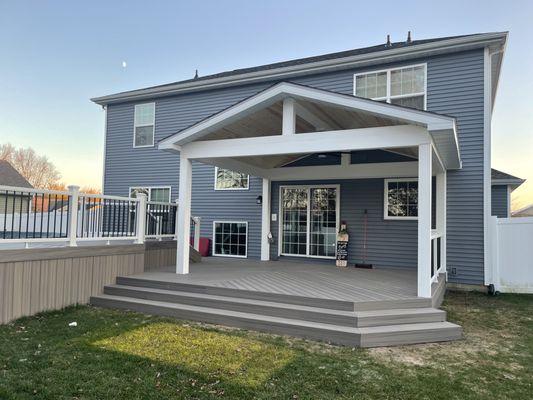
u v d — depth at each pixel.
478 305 7.16
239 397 3.23
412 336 4.78
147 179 12.97
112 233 7.33
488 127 8.53
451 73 8.89
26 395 3.19
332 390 3.41
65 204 6.68
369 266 9.39
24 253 5.60
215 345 4.53
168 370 3.77
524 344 4.85
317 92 6.09
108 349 4.33
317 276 7.52
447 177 8.89
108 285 6.91
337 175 9.71
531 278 8.27
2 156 36.94
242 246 11.52
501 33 8.27
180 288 6.46
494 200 13.45
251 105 6.57
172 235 8.94
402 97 9.35
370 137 5.85
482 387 3.55
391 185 9.52
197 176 12.30
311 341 4.78
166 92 12.56
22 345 4.42
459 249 8.74
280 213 10.81
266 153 6.63
